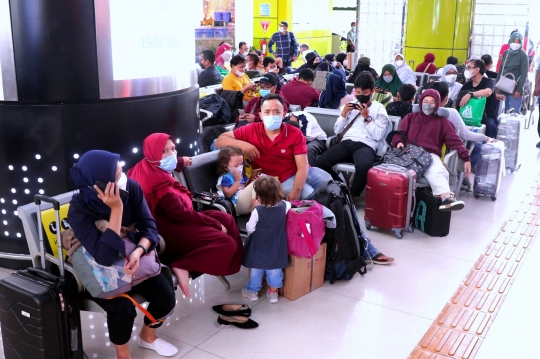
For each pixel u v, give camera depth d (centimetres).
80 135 415
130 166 441
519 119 744
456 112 598
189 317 384
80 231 293
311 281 420
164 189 365
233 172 439
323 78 895
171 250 371
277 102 454
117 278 298
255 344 354
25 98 406
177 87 469
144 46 431
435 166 538
